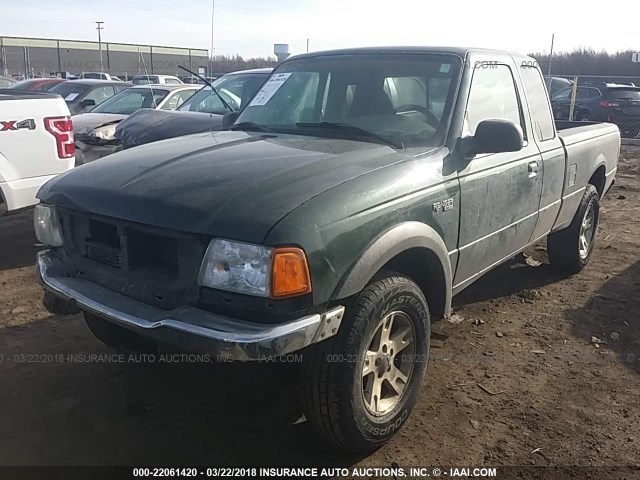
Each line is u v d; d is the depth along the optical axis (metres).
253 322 2.57
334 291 2.71
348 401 2.85
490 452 3.17
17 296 5.10
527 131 4.45
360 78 4.07
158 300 2.81
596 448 3.22
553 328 4.67
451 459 3.11
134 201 2.87
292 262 2.55
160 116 6.86
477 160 3.74
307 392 2.86
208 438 3.26
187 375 3.88
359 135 3.69
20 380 3.78
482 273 4.11
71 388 3.71
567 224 5.41
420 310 3.21
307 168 3.01
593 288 5.52
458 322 4.74
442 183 3.39
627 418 3.50
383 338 3.07
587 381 3.90
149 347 3.56
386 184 3.03
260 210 2.64
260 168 3.02
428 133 3.62
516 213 4.23
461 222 3.57
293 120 4.15
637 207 8.95
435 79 3.86
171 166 3.17
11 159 5.55
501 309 5.03
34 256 6.19
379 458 3.12
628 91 18.09
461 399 3.66
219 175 2.96
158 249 2.88
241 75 7.81
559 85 20.69
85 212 3.06
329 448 3.19
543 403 3.63
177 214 2.72
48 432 3.27
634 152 14.95
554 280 5.73
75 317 4.70
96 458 3.07
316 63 4.41
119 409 3.50
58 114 5.86
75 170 3.46
